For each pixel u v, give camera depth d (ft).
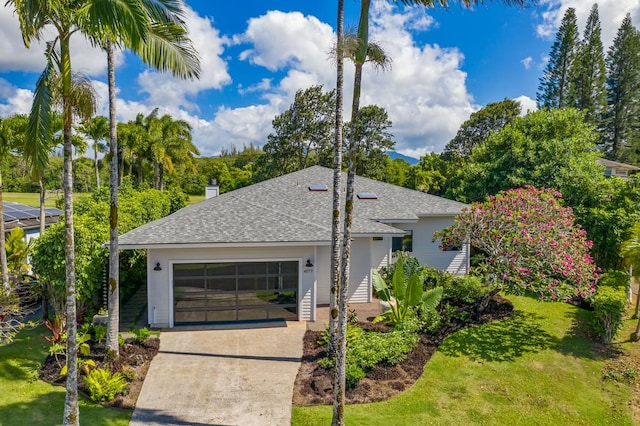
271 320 52.75
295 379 38.52
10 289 46.65
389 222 68.23
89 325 46.29
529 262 49.70
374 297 63.10
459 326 51.96
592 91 156.25
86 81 28.25
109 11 25.40
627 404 36.68
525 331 51.26
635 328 52.80
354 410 33.96
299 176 85.15
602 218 67.67
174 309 50.90
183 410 33.45
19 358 40.68
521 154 92.07
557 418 34.35
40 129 29.40
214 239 48.75
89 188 192.44
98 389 33.96
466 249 76.38
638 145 166.81
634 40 160.86
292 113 194.90
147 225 53.52
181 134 176.35
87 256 46.37
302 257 52.70
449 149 221.87
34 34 27.61
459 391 37.68
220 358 42.42
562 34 144.87
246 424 31.89
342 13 32.40
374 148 197.06
